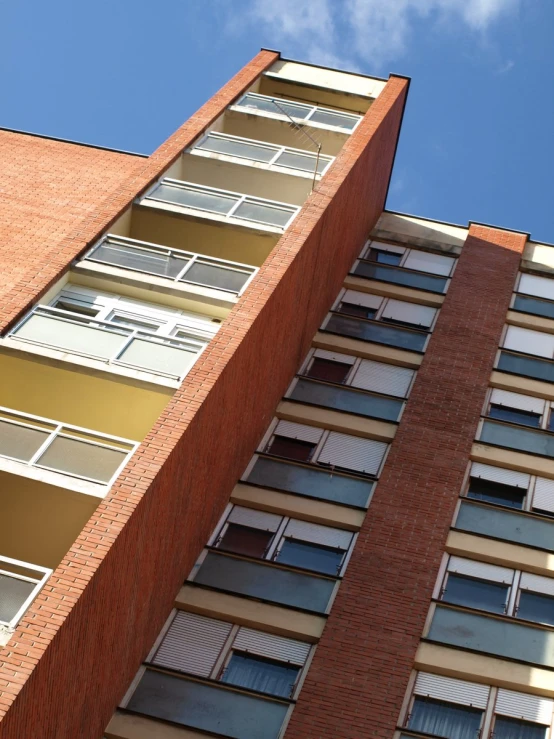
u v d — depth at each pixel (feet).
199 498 80.33
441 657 80.38
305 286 98.22
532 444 101.04
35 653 55.88
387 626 81.76
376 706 76.33
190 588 83.05
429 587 85.30
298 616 82.28
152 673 77.10
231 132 115.44
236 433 86.94
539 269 125.29
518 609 85.66
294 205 100.27
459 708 78.23
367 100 123.75
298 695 76.79
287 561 87.66
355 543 88.58
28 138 125.18
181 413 71.61
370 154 114.73
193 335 81.56
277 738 74.28
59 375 75.10
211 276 85.40
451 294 119.14
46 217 112.88
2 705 53.11
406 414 101.81
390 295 119.96
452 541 89.66
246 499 91.30
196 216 93.04
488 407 106.22
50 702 58.95
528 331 116.47
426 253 127.44
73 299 82.89
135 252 86.69
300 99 124.57
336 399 104.06
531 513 93.15
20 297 78.79
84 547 61.82
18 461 67.26
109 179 119.03
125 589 67.36
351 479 94.99
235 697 76.38
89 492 65.87
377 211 131.85
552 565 88.43
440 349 110.73
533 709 78.23
